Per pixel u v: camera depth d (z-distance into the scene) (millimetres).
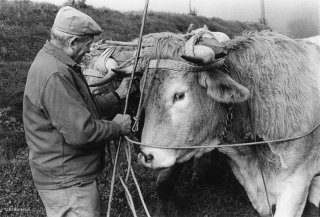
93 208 3678
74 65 3609
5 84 11320
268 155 4398
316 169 4617
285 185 4398
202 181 6469
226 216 5750
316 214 5094
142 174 6625
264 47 4379
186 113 3910
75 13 3633
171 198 5887
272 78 4266
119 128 3752
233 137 4391
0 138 8367
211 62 3846
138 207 5922
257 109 4262
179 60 3889
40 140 3582
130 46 5586
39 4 22922
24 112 3633
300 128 4281
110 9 27453
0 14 20062
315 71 4480
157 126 3891
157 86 3898
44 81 3449
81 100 3553
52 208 3662
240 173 4742
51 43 3635
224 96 3906
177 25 28812
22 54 16578
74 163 3592
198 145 4098
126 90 4375
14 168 6805
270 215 4648
